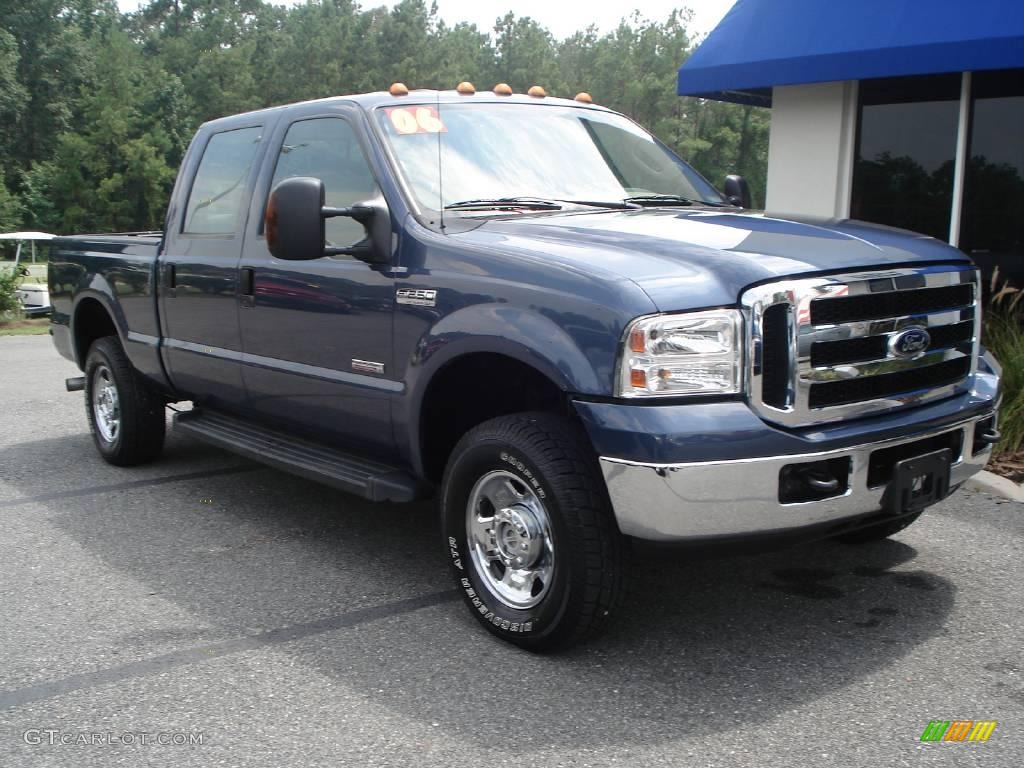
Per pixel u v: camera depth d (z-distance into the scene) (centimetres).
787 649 373
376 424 433
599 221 407
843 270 346
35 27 8956
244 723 322
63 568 470
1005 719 320
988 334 713
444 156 448
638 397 325
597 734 313
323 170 471
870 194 1034
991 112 949
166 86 8656
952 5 854
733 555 340
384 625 400
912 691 339
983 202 964
